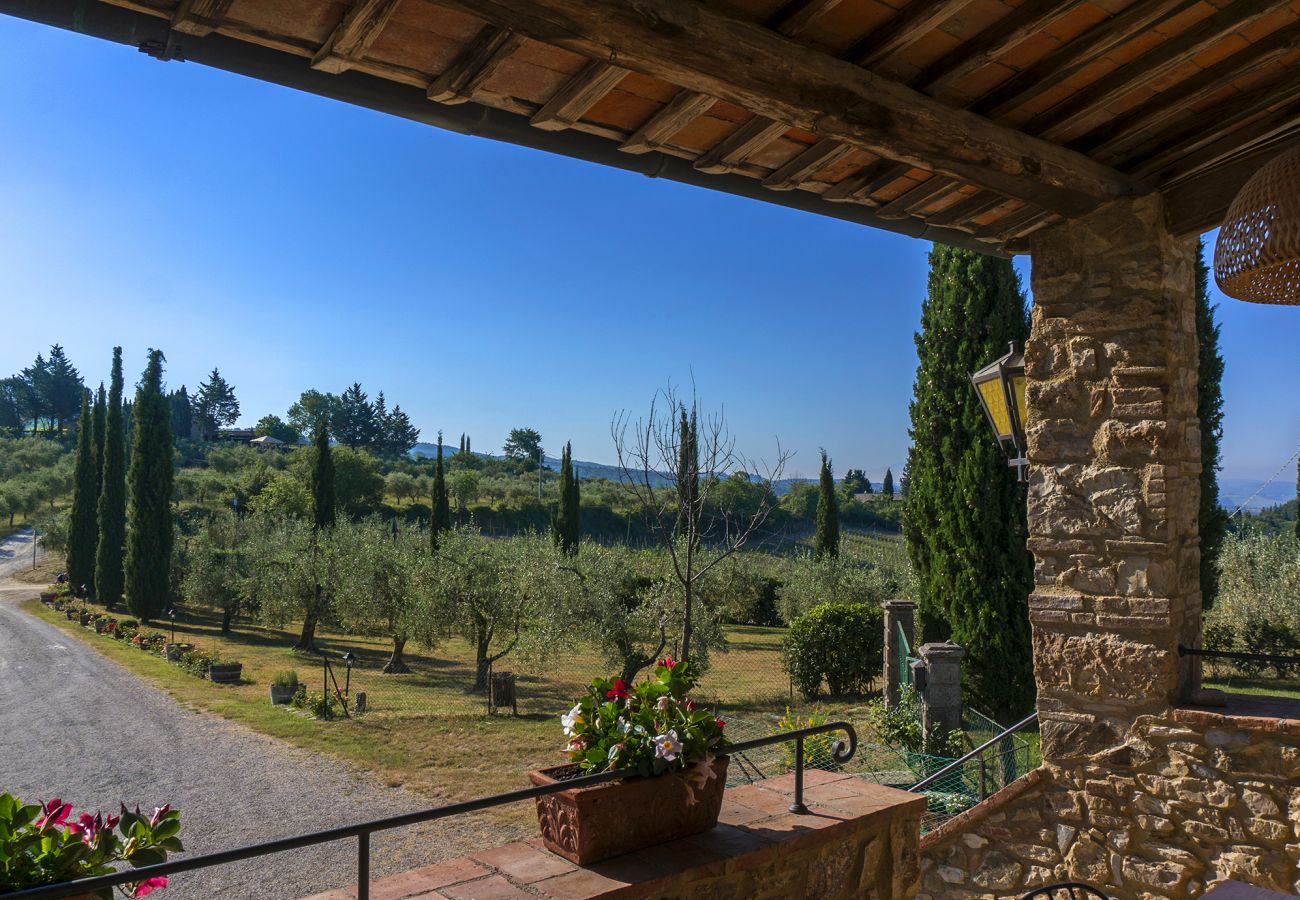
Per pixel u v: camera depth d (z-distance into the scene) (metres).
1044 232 3.97
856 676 14.79
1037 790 3.88
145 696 17.36
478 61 2.16
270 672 20.52
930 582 10.79
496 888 2.02
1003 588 10.04
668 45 2.13
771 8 2.31
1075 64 2.68
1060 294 3.91
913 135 2.75
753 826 2.45
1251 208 2.45
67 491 59.84
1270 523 15.38
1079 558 3.79
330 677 19.80
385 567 21.19
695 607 16.02
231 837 9.16
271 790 10.84
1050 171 3.27
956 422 10.46
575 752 2.36
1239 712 3.43
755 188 3.24
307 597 23.81
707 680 17.11
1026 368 4.00
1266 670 12.20
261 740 13.46
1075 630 3.79
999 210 3.88
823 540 25.86
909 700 9.29
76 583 36.78
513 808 9.95
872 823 2.59
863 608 15.00
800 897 2.42
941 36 2.52
